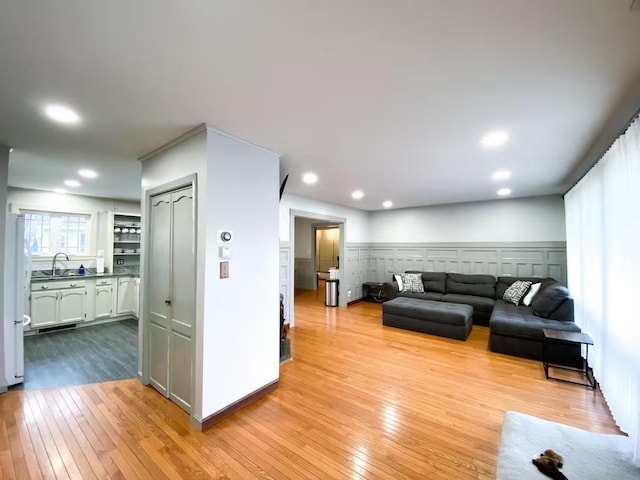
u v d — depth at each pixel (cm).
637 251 189
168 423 224
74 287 479
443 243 652
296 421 228
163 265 269
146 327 288
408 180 407
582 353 333
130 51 134
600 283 275
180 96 177
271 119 210
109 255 543
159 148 265
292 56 140
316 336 452
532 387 286
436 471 177
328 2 108
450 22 118
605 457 167
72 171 345
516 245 563
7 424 222
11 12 110
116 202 557
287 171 359
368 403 256
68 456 188
